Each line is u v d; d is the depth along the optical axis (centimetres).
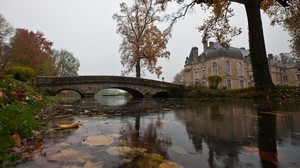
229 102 977
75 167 158
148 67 3212
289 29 2077
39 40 4466
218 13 1534
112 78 2297
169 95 2544
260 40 1152
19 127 250
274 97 1033
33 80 1602
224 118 418
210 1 1400
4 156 177
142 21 3200
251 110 550
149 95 2477
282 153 189
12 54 4172
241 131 285
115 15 3216
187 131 296
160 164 165
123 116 483
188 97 2064
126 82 2369
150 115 501
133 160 174
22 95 522
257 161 170
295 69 6562
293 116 412
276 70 6625
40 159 174
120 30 3238
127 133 284
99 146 216
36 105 544
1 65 4209
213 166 161
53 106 741
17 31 4338
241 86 5281
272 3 1503
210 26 1622
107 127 330
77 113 548
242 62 5350
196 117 447
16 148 199
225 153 192
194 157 183
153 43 3142
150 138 254
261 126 316
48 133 278
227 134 270
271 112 489
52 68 5184
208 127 324
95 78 2197
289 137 245
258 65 1149
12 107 358
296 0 1427
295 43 2150
